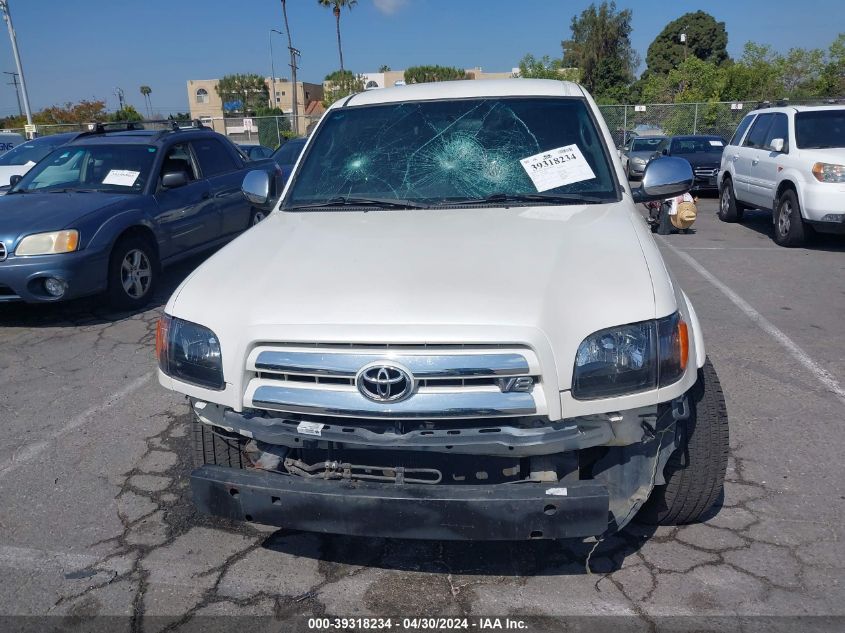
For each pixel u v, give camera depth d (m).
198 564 3.13
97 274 6.61
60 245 6.33
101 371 5.53
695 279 8.04
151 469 3.98
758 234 11.20
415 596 2.88
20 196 7.31
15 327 6.72
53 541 3.32
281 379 2.62
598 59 64.62
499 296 2.57
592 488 2.49
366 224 3.43
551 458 2.68
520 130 3.96
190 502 3.63
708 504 3.15
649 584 2.89
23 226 6.34
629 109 30.55
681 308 2.82
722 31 72.19
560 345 2.46
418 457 2.70
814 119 10.05
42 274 6.27
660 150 18.70
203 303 2.82
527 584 2.93
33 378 5.41
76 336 6.41
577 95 4.17
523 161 3.82
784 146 10.09
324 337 2.50
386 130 4.12
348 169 3.98
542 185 3.70
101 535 3.36
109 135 8.23
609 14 64.75
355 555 3.17
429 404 2.46
